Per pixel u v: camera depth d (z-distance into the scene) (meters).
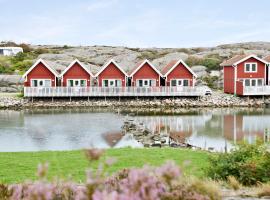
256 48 127.00
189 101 60.09
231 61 67.31
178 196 6.17
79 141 33.44
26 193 6.93
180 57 93.69
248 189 11.73
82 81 62.75
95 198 3.93
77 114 51.12
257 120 45.78
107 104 59.06
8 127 40.69
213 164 14.23
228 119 46.88
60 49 111.44
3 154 23.16
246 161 13.36
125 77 63.41
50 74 61.97
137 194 4.25
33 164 20.00
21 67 85.88
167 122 44.50
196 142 32.78
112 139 34.22
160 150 24.11
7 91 70.44
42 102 58.56
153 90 60.91
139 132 37.25
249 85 65.25
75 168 18.53
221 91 71.69
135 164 19.42
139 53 102.62
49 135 36.25
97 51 105.06
